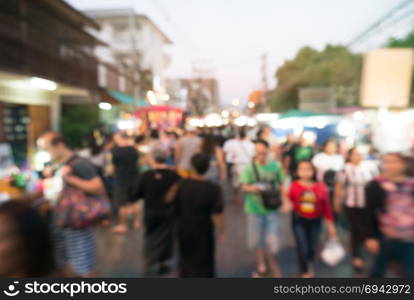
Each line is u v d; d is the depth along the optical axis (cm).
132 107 2114
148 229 429
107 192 730
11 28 902
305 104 2081
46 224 124
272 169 431
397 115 1010
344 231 609
